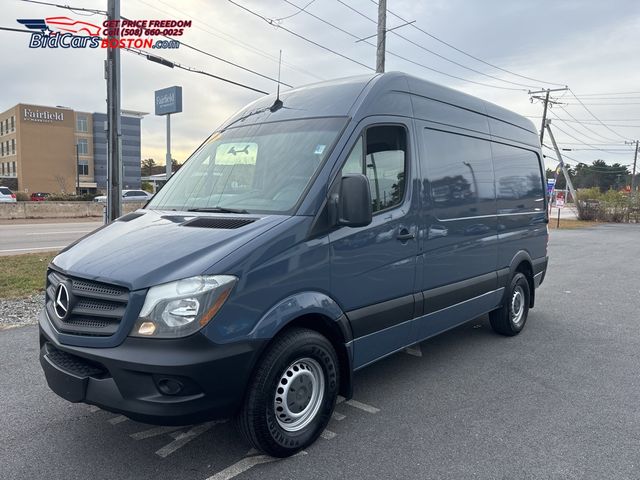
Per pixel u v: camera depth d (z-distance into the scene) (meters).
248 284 3.07
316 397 3.59
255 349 3.08
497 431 3.87
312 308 3.40
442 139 4.90
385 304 4.12
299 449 3.48
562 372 5.20
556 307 8.36
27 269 9.93
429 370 5.21
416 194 4.44
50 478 3.16
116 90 12.64
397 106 4.34
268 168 3.90
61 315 3.22
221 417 3.07
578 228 31.89
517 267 6.61
